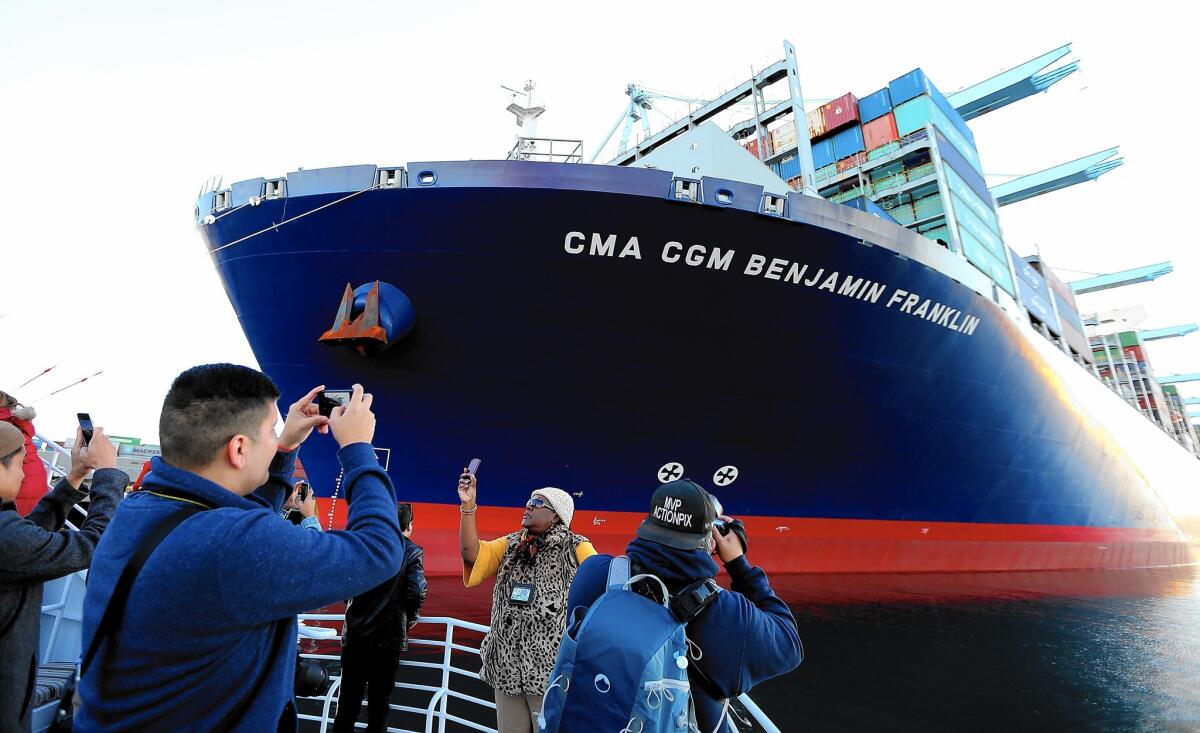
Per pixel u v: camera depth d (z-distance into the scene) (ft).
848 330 34.55
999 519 52.60
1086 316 141.69
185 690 4.05
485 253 29.17
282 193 29.96
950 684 24.40
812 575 41.57
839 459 39.09
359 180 28.73
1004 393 46.44
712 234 29.40
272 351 33.27
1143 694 24.08
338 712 11.13
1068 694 23.85
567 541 10.40
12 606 5.94
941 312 37.65
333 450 34.81
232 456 4.79
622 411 33.12
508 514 33.94
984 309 40.83
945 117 73.77
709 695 5.10
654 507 5.61
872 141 72.90
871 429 39.09
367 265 29.94
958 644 29.99
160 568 4.10
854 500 41.75
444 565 33.94
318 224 29.76
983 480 48.96
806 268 31.37
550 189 27.78
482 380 31.63
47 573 6.03
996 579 49.29
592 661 4.81
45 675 8.43
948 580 45.98
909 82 71.82
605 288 30.12
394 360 31.14
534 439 33.06
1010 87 107.76
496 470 33.40
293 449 6.29
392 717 18.24
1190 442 143.84
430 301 30.17
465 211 28.43
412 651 24.84
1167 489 85.40
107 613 4.18
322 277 30.71
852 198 72.64
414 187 28.27
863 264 32.48
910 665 26.48
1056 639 32.07
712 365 32.91
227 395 4.83
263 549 4.15
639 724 4.55
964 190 69.87
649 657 4.70
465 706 19.52
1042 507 56.75
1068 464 58.23
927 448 43.04
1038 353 50.39
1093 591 48.67
